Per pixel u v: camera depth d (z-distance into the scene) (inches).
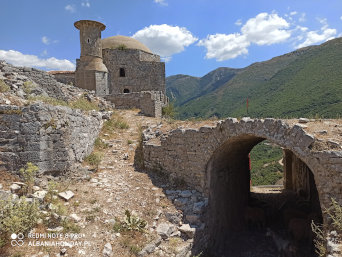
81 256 229.1
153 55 1385.3
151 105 778.2
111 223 279.4
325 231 245.3
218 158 381.4
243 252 396.8
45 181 314.0
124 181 376.2
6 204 241.8
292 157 693.3
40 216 253.1
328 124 299.9
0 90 362.0
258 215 480.1
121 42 1343.5
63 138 345.4
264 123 299.3
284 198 605.9
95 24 1119.6
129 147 504.7
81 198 309.3
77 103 619.8
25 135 307.3
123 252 249.6
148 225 297.6
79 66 1101.7
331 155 245.4
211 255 340.5
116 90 1259.2
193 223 319.3
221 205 406.9
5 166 295.1
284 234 442.6
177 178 394.0
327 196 248.7
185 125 448.1
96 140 496.4
